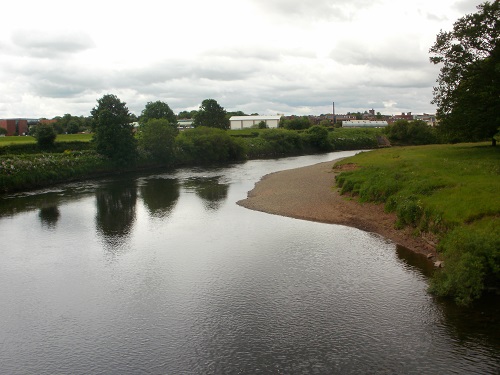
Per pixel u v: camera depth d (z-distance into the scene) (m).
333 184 43.56
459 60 44.25
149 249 25.44
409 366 12.99
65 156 60.50
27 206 39.34
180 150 79.88
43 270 22.38
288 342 14.65
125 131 67.56
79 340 15.34
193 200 40.94
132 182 55.19
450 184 28.48
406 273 20.27
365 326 15.51
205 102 142.50
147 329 15.94
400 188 30.81
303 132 114.44
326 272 20.86
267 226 30.05
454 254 18.08
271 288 19.19
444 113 48.00
